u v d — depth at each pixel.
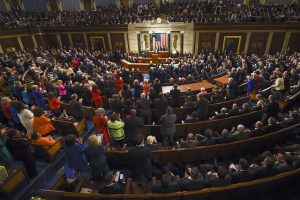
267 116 8.01
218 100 9.70
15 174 5.36
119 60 23.84
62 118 8.33
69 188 5.06
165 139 7.22
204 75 14.80
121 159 6.38
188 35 23.44
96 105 9.57
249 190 4.96
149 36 24.17
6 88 10.98
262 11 22.53
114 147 6.98
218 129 8.07
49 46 27.00
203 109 8.02
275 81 10.37
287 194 5.46
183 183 4.80
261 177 4.95
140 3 28.62
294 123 7.31
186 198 4.56
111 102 8.00
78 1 29.89
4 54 19.86
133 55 24.28
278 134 6.80
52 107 8.66
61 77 12.85
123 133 6.79
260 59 18.14
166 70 15.87
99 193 4.69
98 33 25.34
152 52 23.42
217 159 6.86
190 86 12.07
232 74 13.09
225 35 22.83
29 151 5.79
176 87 9.17
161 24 23.36
